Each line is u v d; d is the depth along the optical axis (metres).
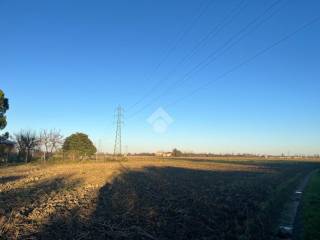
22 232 18.02
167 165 93.62
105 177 52.69
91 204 26.89
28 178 49.88
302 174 71.75
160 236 17.61
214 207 25.73
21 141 102.56
